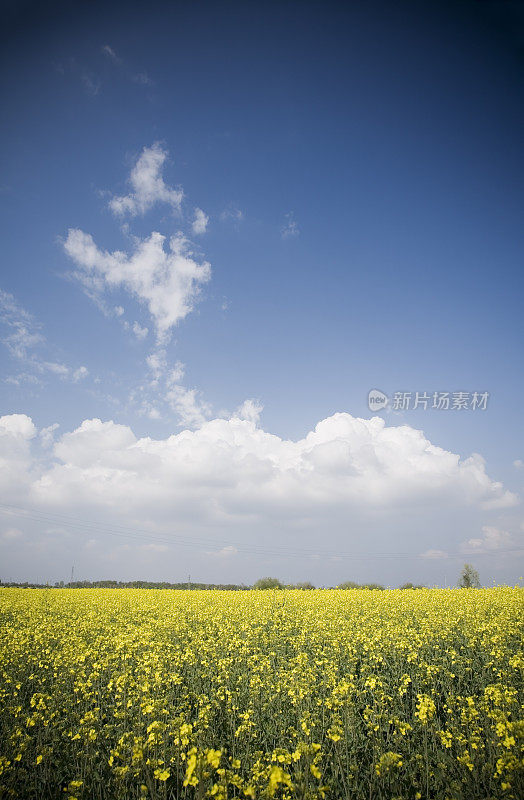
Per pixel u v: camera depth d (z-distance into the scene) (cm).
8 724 867
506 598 2252
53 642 1588
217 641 1463
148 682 956
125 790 644
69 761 771
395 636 1404
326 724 835
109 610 2462
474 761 683
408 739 777
